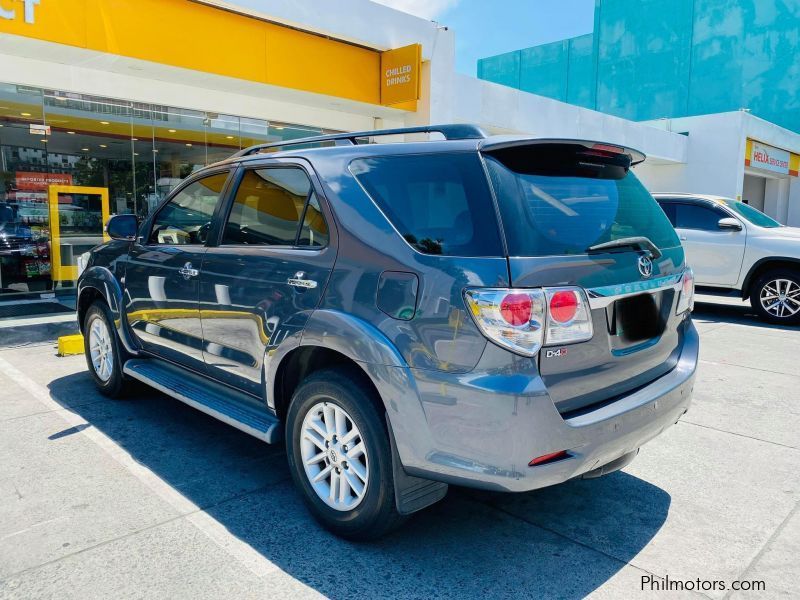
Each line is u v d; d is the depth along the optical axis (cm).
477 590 252
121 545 280
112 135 1016
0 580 252
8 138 934
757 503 332
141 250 432
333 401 280
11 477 348
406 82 1063
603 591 253
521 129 1467
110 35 794
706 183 2158
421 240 260
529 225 246
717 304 1079
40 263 1019
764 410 486
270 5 916
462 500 334
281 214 324
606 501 333
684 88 2967
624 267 272
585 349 252
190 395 373
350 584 254
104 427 429
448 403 241
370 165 291
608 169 308
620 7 3159
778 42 2675
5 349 663
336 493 288
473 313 235
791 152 2509
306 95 1051
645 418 275
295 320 296
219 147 1122
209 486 342
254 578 257
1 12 708
